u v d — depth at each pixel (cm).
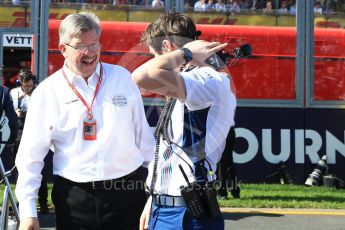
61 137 1151
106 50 3622
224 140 975
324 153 3806
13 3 3606
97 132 1144
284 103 3791
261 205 2866
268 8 3806
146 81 903
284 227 2441
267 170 3759
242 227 2416
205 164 967
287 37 3812
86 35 1120
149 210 1077
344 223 2545
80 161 1142
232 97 978
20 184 1135
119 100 1156
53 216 2570
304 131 3800
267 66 3794
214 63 978
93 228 1154
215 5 3766
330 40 3850
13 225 1448
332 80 3844
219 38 3753
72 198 1146
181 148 963
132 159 1178
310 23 3828
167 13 1013
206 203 963
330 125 3822
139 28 3666
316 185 3675
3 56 3612
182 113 962
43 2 3603
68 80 1148
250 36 3778
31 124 1141
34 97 1149
